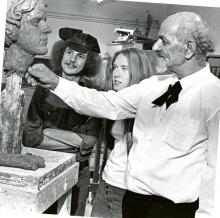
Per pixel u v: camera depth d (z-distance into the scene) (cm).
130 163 155
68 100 157
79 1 163
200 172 148
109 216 169
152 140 150
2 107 149
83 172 174
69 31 164
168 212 150
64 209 163
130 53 163
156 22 162
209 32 142
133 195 155
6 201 127
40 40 146
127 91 158
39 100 169
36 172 133
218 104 140
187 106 144
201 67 146
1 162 137
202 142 147
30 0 141
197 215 149
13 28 140
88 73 167
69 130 171
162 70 161
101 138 171
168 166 148
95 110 159
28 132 170
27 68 151
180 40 140
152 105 152
